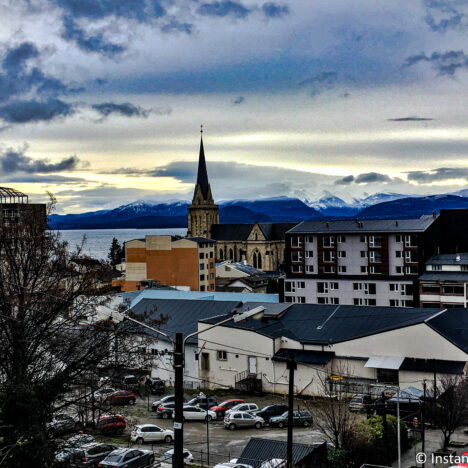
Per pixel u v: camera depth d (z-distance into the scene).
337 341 75.75
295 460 39.78
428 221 135.12
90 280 45.66
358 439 44.78
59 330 44.78
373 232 134.62
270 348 76.25
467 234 137.12
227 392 77.56
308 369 73.69
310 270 143.00
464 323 77.94
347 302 137.75
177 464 23.80
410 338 72.69
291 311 85.62
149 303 98.38
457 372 68.00
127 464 42.69
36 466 30.30
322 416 52.97
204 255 175.50
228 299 116.44
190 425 61.28
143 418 63.53
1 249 43.56
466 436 56.25
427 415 55.22
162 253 174.75
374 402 61.31
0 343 40.16
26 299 41.88
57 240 48.16
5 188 68.81
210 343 80.38
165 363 83.38
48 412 37.50
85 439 44.56
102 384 41.78
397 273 132.50
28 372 40.50
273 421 59.97
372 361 72.88
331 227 142.25
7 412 30.78
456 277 121.00
